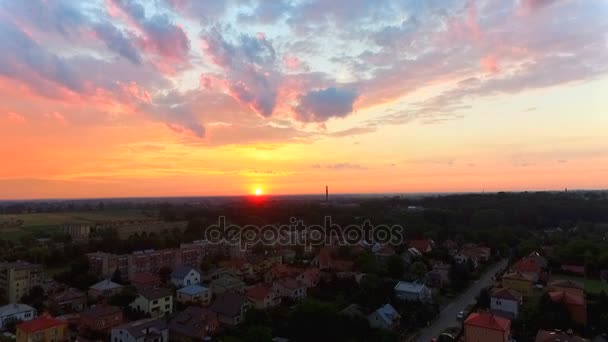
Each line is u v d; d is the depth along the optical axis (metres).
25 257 123.75
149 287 91.50
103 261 111.06
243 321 77.56
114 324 74.88
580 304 74.69
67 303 86.56
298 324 70.62
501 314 80.38
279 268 113.50
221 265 121.69
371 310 83.62
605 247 118.38
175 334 72.38
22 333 66.00
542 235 165.75
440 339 69.56
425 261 123.31
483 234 155.75
